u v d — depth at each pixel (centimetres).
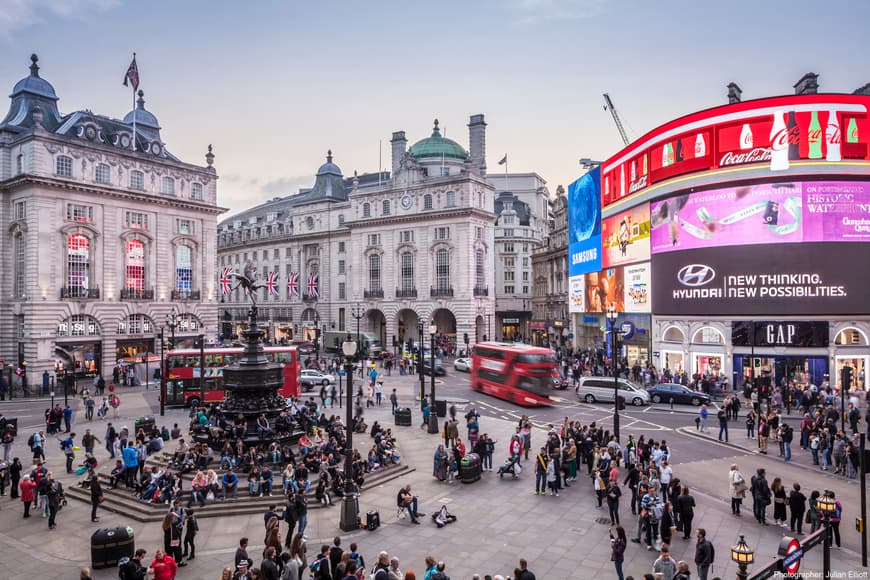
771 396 3841
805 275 4031
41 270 5075
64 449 2444
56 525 1867
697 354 4594
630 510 1962
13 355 5250
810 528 1786
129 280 5778
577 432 2517
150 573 1453
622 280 5419
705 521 1841
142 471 2109
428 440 2989
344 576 1219
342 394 4466
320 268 9362
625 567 1510
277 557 1422
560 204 8275
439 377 5559
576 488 2217
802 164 4044
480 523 1844
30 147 5075
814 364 4138
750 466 2483
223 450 2311
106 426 3419
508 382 4106
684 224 4488
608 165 5691
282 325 9888
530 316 10412
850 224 4003
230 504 1969
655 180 4775
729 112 4259
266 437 2459
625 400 4044
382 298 8125
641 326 5191
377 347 7506
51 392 4741
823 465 2433
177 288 6222
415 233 7856
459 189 7494
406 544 1680
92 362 5475
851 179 4012
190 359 4069
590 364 5350
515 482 2295
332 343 7712
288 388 4081
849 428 3127
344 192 9844
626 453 2314
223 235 11600
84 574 1145
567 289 8000
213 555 1623
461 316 7444
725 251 4262
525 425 2667
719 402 4050
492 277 7975
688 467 2459
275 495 2044
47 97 5819
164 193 6116
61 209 5244
